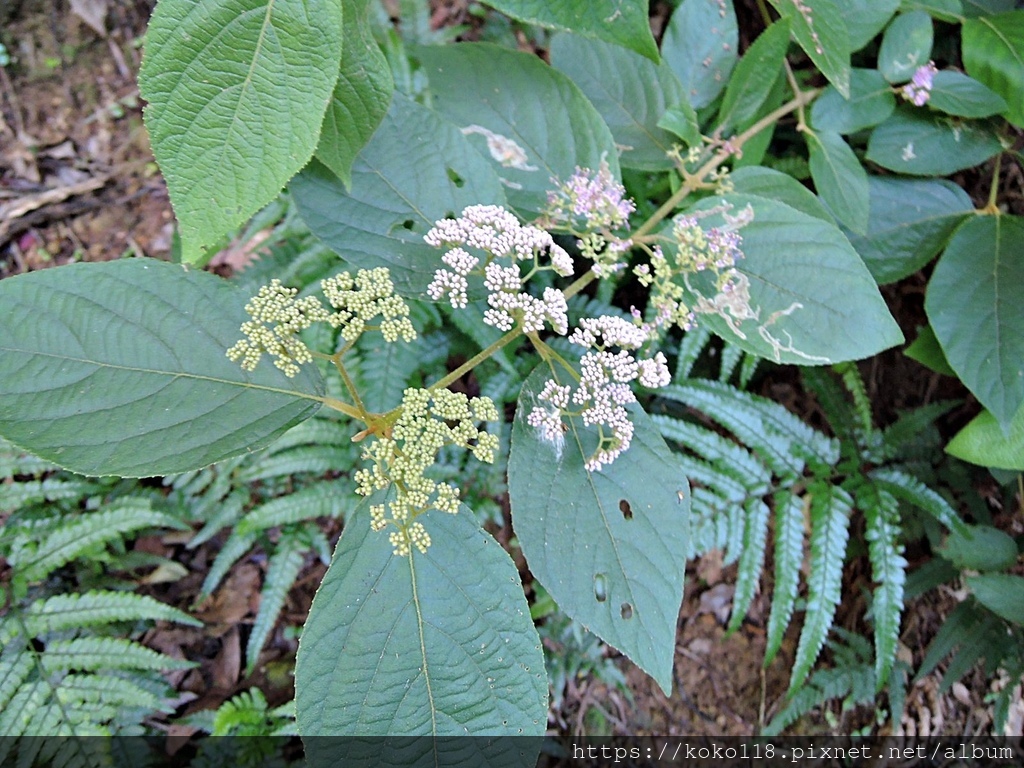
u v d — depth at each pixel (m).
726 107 0.43
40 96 0.76
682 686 0.76
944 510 0.61
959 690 0.71
